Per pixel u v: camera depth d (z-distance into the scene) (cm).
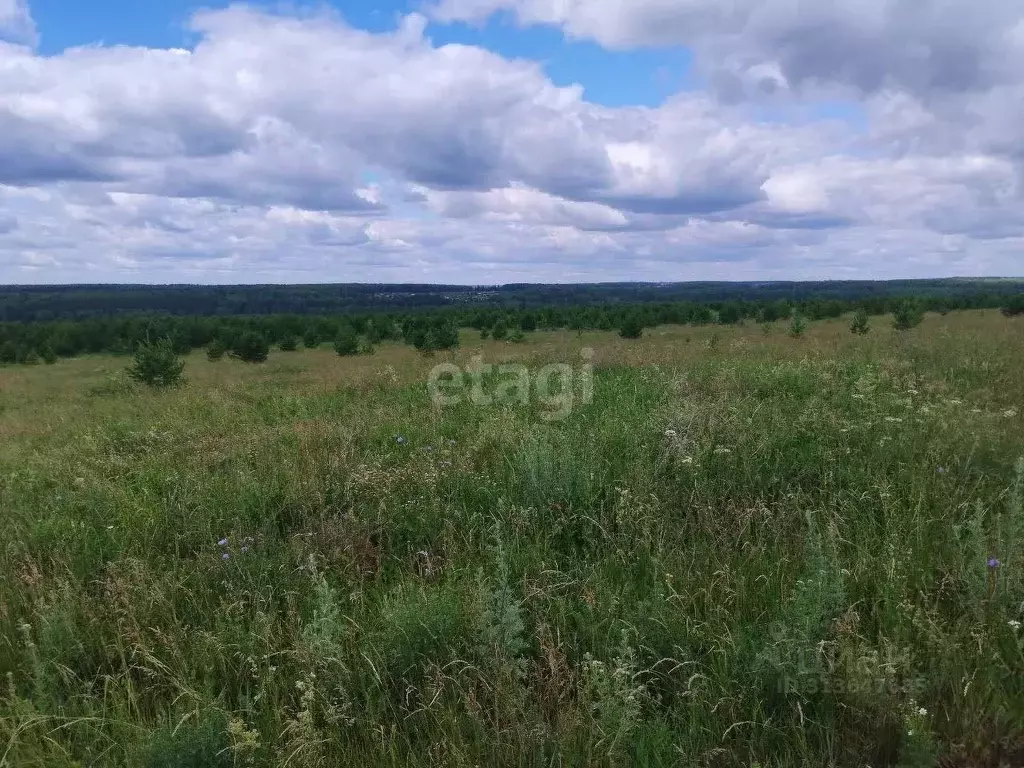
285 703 256
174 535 411
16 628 306
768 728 215
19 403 1659
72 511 473
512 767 212
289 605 311
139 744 227
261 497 458
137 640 289
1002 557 275
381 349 4094
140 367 1803
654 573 304
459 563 348
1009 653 241
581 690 240
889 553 304
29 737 235
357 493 447
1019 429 477
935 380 706
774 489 416
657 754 208
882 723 212
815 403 588
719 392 687
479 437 578
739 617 276
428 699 242
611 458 495
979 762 202
